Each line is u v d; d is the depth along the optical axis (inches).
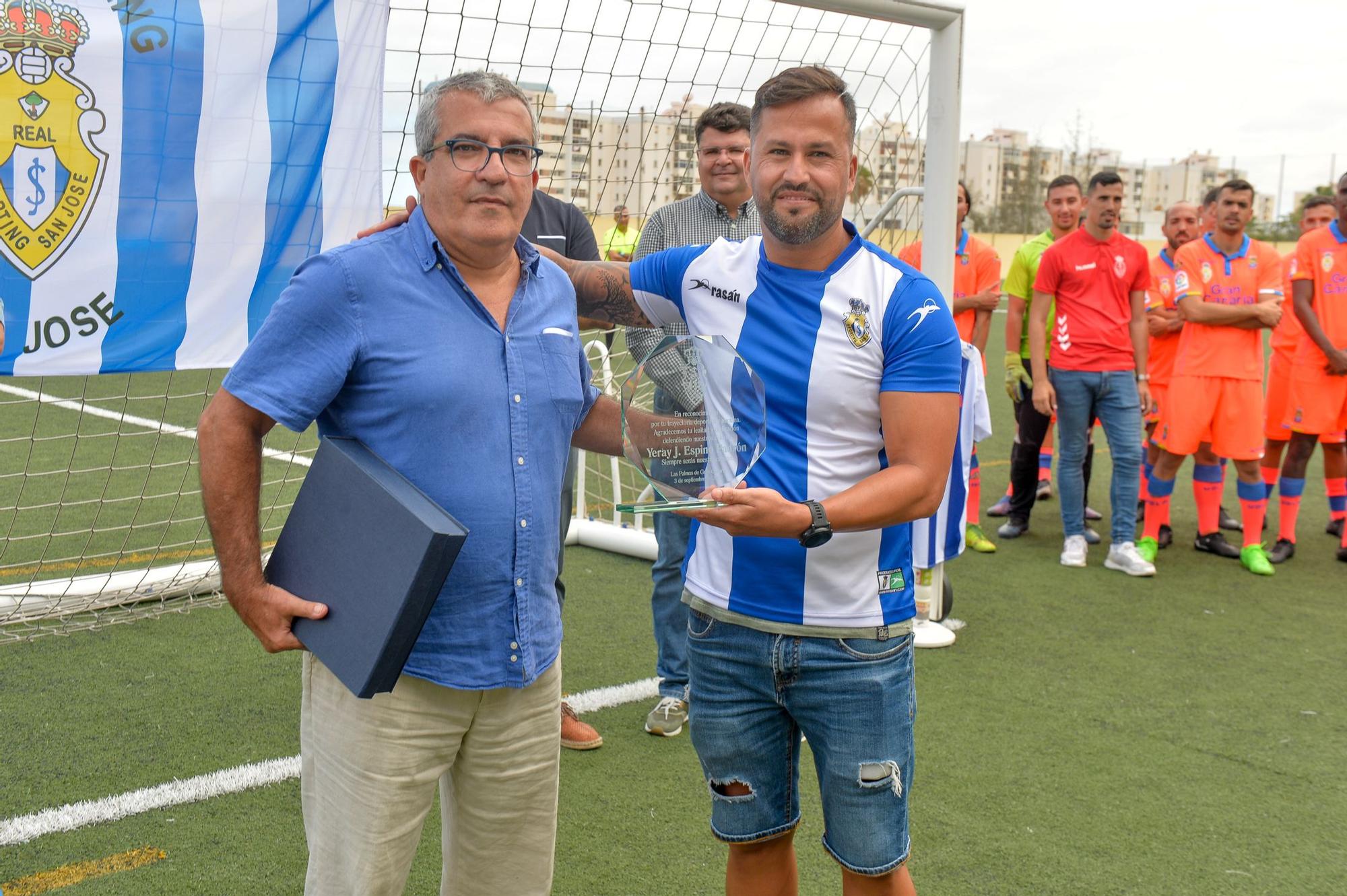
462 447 69.4
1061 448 223.6
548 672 76.5
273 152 130.3
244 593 67.4
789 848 86.9
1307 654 174.7
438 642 70.6
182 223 126.6
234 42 126.3
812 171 72.9
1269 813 121.6
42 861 103.5
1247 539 226.7
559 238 136.0
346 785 71.5
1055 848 112.7
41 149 118.0
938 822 117.6
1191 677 163.5
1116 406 217.9
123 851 105.7
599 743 133.7
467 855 78.7
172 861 104.2
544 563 74.4
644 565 215.2
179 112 124.6
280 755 127.4
